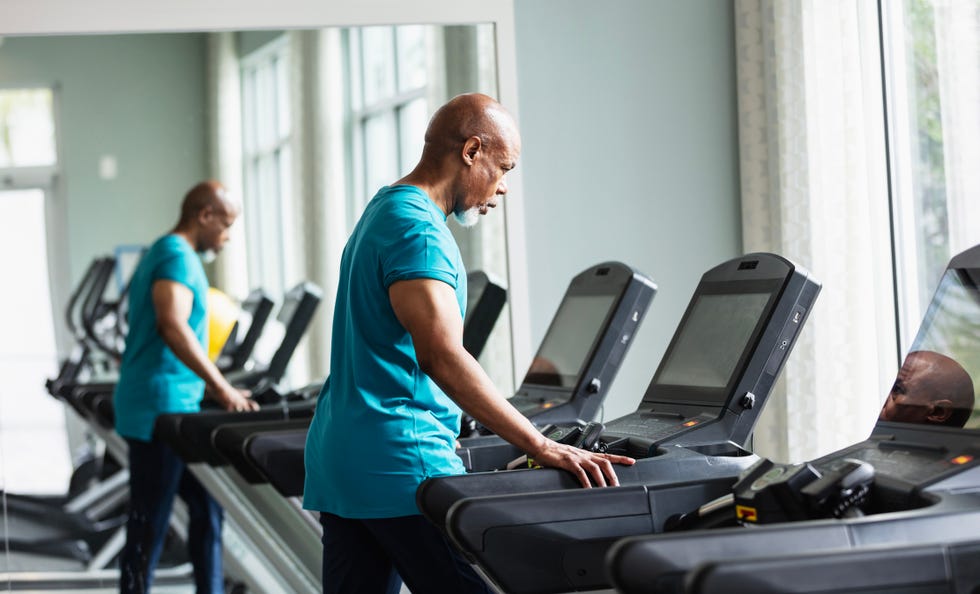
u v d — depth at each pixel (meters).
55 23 4.18
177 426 4.04
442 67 4.20
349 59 4.23
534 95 4.22
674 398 2.53
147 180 4.36
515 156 2.27
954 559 1.38
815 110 3.83
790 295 2.36
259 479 3.26
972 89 3.30
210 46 4.27
